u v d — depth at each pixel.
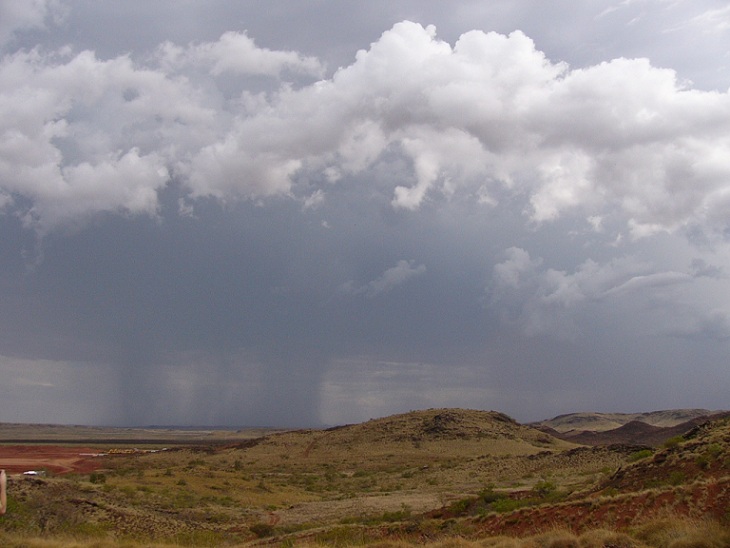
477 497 41.44
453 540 22.56
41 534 29.88
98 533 32.88
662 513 25.36
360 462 103.50
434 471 84.56
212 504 54.50
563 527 27.48
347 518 42.19
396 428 133.38
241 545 33.59
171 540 34.97
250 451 126.06
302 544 28.22
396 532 32.38
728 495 24.75
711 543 17.75
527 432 133.50
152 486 61.94
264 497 62.84
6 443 183.75
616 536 19.78
